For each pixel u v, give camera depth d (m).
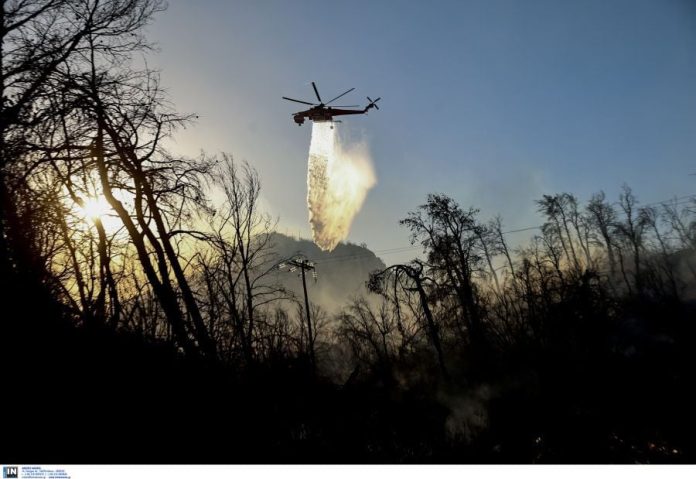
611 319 28.17
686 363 20.34
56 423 7.95
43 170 12.10
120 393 9.34
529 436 16.97
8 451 7.17
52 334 9.35
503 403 23.02
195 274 19.45
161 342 12.22
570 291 28.62
